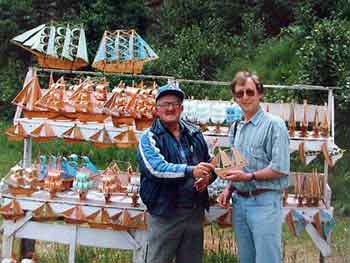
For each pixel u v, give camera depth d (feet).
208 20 45.80
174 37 45.42
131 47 18.25
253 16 44.78
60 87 17.79
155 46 44.86
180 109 14.47
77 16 46.11
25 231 17.44
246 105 14.01
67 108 17.33
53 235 17.31
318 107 17.63
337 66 30.48
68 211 17.06
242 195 14.11
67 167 18.08
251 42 42.86
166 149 14.28
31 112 17.49
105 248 18.44
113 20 45.52
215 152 17.31
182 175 13.82
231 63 40.81
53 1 47.29
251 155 13.99
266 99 32.01
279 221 14.02
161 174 13.87
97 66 18.35
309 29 39.14
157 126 14.49
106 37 18.49
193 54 41.01
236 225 14.35
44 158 18.13
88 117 17.25
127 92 17.42
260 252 13.85
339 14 38.47
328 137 17.26
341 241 22.04
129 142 16.94
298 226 16.98
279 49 39.04
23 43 18.15
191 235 14.55
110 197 17.17
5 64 47.11
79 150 33.45
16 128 17.38
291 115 17.34
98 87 18.10
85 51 18.30
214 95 37.35
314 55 31.12
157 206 14.19
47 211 17.16
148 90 17.63
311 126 19.48
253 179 13.80
